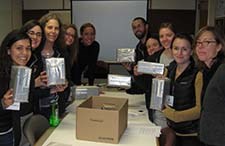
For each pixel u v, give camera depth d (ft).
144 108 8.28
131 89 9.83
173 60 7.47
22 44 5.91
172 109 6.65
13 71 5.17
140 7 17.89
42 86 6.94
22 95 5.17
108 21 18.22
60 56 7.97
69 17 18.30
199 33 6.33
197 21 17.40
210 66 6.20
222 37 6.17
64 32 8.49
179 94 6.63
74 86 9.53
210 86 5.27
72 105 8.31
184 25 17.65
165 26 8.22
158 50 8.83
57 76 6.39
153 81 6.13
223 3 12.85
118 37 18.30
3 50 5.94
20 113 6.52
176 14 17.61
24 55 5.98
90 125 5.57
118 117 5.44
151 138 5.85
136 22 11.09
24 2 18.35
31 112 7.10
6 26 16.96
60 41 8.21
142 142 5.62
